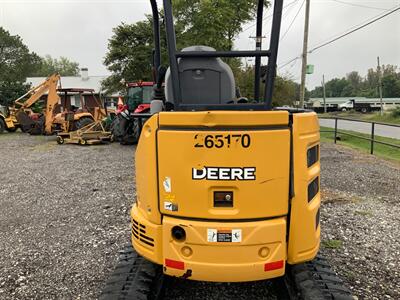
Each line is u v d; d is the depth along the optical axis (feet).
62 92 67.51
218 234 8.52
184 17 53.88
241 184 8.45
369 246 15.75
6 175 32.86
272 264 8.68
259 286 12.41
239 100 11.32
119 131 51.60
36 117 75.41
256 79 12.01
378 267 13.92
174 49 9.53
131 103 51.06
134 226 10.02
